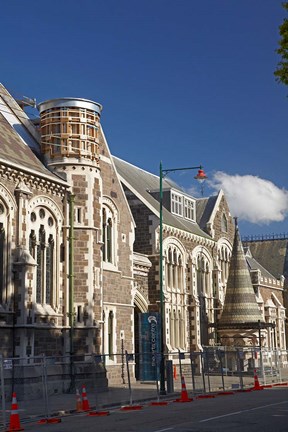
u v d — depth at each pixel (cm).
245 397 2738
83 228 3294
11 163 2875
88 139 3403
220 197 5725
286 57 1653
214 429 1598
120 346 3781
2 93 3612
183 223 5122
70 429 1695
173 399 2742
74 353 3153
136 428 1666
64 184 3247
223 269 5594
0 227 2848
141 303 4312
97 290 3306
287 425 1656
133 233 4081
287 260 7712
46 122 3391
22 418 2069
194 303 4856
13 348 2806
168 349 4328
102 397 2830
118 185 3944
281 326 6719
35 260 3016
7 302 2808
